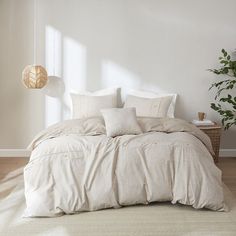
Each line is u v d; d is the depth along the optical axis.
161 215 2.83
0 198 3.23
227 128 4.42
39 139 3.53
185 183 2.86
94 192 2.87
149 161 2.96
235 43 4.54
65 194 2.83
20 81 4.45
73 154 2.98
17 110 4.52
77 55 4.46
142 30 4.45
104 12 4.40
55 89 4.51
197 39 4.50
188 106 4.63
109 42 4.45
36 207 2.78
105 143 3.06
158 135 3.25
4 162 4.37
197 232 2.57
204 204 2.83
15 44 4.37
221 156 4.76
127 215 2.83
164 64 4.53
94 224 2.68
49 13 4.35
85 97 4.21
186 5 4.43
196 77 4.57
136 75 4.54
